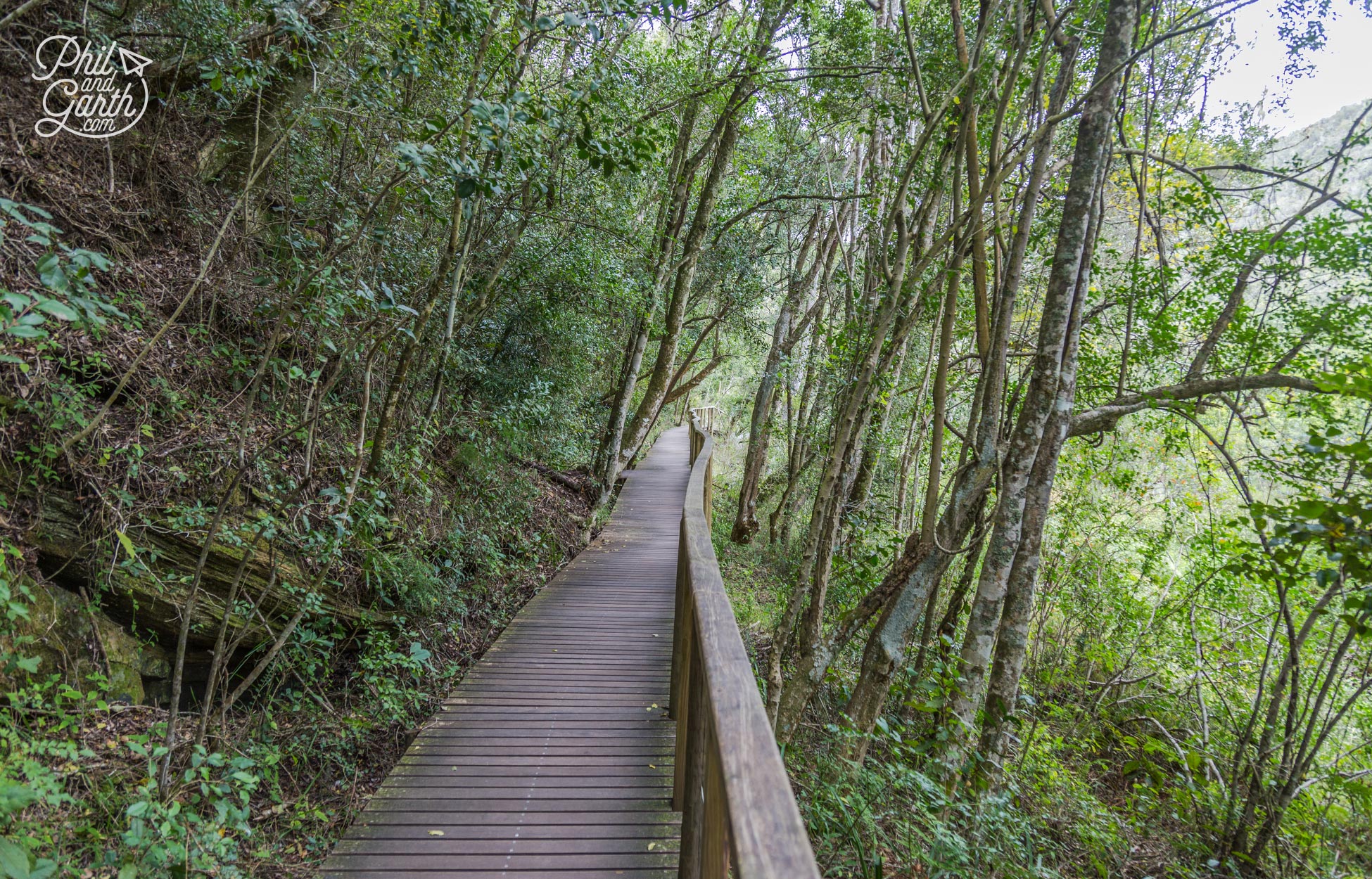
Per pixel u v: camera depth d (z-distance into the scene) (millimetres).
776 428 13008
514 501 7195
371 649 3996
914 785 3938
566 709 3947
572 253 7105
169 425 3561
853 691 6211
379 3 4172
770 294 14312
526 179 4422
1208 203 6059
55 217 3590
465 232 4965
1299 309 5773
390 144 3955
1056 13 5809
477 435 6695
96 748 2609
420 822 2785
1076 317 5250
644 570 7219
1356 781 6207
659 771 3281
